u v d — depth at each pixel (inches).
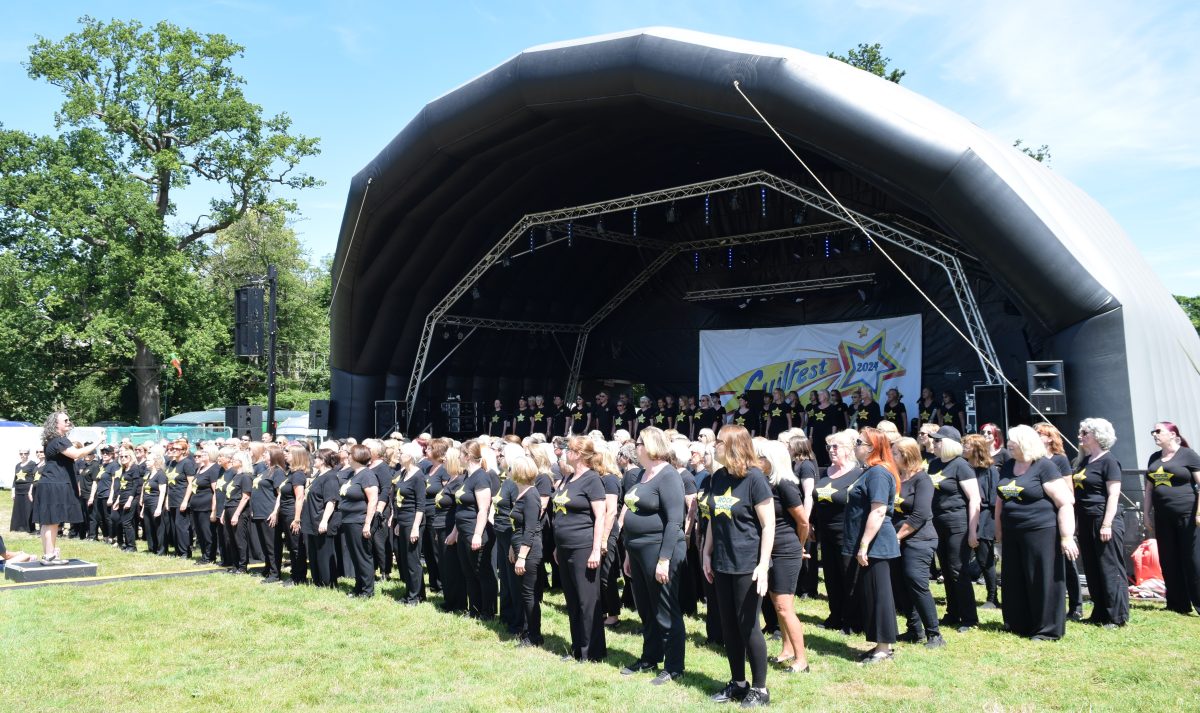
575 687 227.1
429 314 768.9
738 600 212.4
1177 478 305.0
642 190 733.9
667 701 213.5
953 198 432.5
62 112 1182.9
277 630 296.7
